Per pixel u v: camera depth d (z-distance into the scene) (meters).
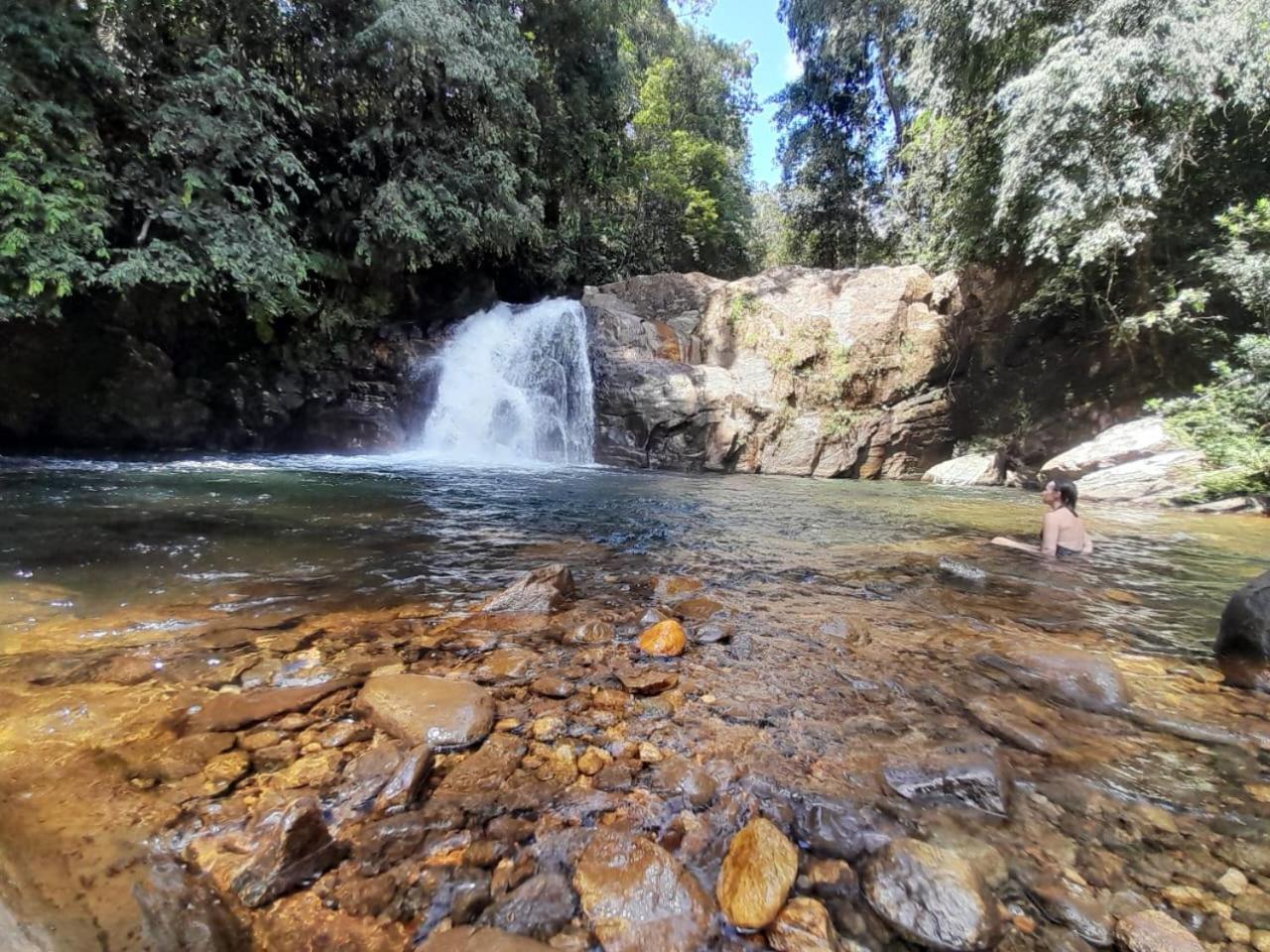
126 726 1.90
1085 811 1.65
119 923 1.14
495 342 11.88
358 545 4.34
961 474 10.97
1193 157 9.67
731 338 12.34
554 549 4.50
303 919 1.24
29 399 8.09
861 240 20.89
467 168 10.77
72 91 7.07
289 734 1.91
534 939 1.21
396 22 8.91
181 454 8.87
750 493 8.16
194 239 7.71
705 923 1.26
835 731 2.03
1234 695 2.40
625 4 14.07
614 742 1.94
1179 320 10.05
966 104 12.18
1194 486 8.09
